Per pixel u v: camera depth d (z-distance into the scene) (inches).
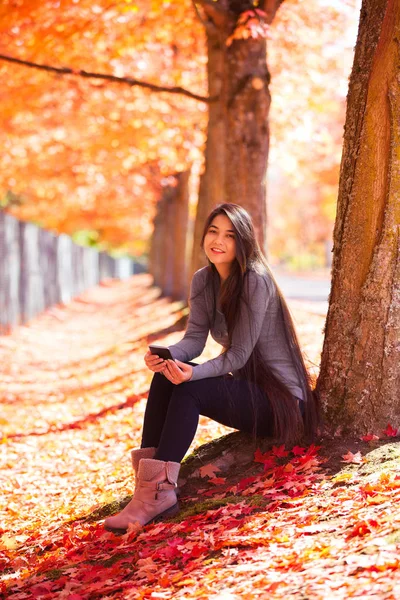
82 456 299.7
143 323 855.1
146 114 673.6
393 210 185.0
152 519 180.2
